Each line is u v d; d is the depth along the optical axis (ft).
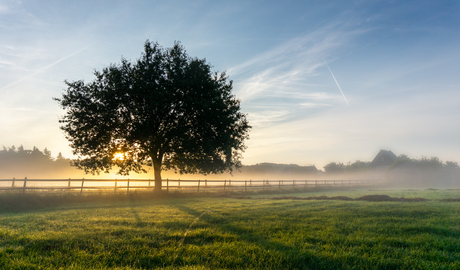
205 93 67.05
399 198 54.34
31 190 53.36
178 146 66.28
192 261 13.78
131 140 62.75
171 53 69.82
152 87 62.80
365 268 13.02
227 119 67.00
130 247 15.99
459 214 30.86
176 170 79.10
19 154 323.98
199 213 32.17
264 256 14.51
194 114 66.33
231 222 25.12
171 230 21.17
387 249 16.16
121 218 27.84
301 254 14.67
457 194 77.10
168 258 14.07
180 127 63.46
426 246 16.65
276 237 18.98
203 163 74.74
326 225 23.56
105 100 61.93
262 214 30.60
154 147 68.69
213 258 14.17
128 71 65.77
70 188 57.41
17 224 24.73
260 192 88.28
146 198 62.03
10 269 12.36
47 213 34.06
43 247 16.15
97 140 63.21
